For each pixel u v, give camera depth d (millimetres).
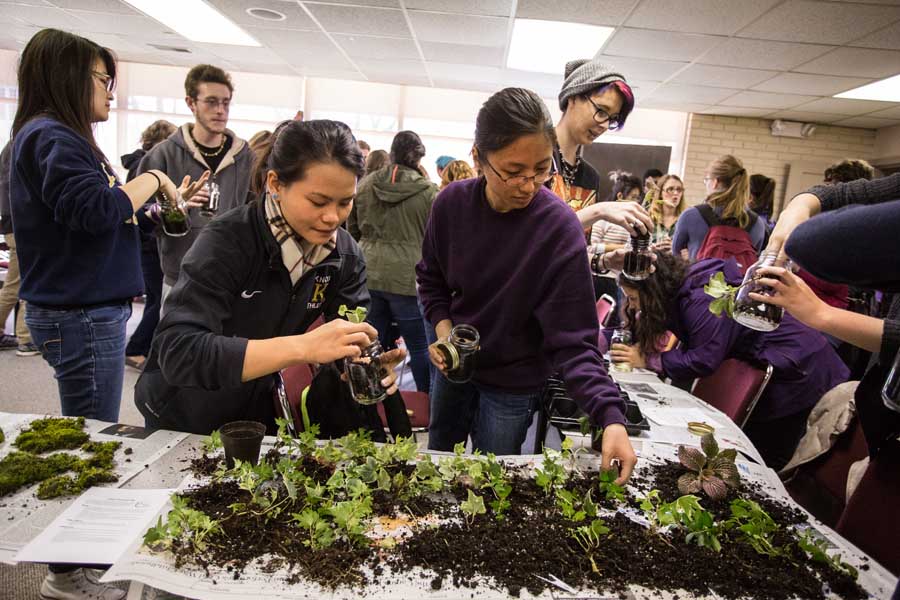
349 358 1073
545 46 4570
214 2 4246
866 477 1212
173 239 2514
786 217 1225
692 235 3533
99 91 1520
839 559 940
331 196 1021
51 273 1488
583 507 1027
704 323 1962
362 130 7258
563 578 873
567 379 1188
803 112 5957
